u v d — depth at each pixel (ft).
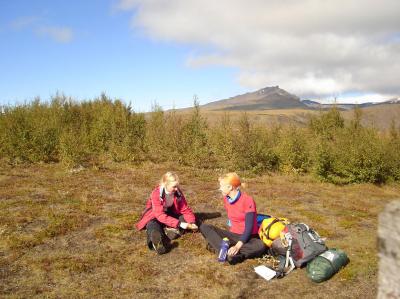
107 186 34.55
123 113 53.06
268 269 18.33
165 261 19.62
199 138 49.42
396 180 45.75
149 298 16.11
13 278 17.26
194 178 40.40
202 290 16.89
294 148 46.42
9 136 44.62
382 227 12.01
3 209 26.73
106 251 20.51
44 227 23.65
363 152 44.06
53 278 17.46
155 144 50.03
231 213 20.31
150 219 22.21
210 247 20.61
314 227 25.72
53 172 40.16
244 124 47.50
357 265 19.34
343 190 39.91
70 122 55.67
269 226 19.52
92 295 16.15
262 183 40.16
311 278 17.71
